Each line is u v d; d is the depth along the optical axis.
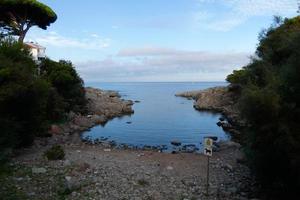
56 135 35.41
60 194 16.16
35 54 59.94
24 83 24.30
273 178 17.16
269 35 27.62
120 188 17.56
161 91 180.12
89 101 60.28
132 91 179.75
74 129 42.19
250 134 17.61
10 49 26.41
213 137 39.62
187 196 17.03
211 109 70.50
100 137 39.53
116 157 25.47
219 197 17.19
